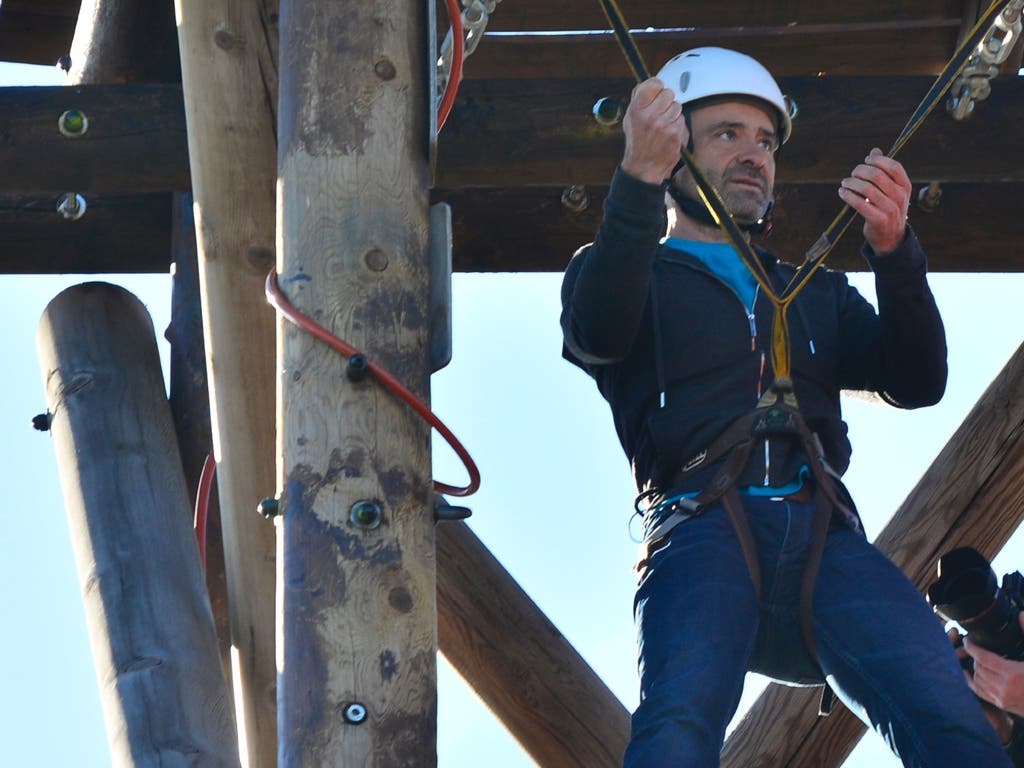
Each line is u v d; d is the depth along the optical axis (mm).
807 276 8836
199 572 10266
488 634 12172
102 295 11492
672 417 8742
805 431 8609
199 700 9570
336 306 8227
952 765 7785
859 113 11555
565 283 9195
